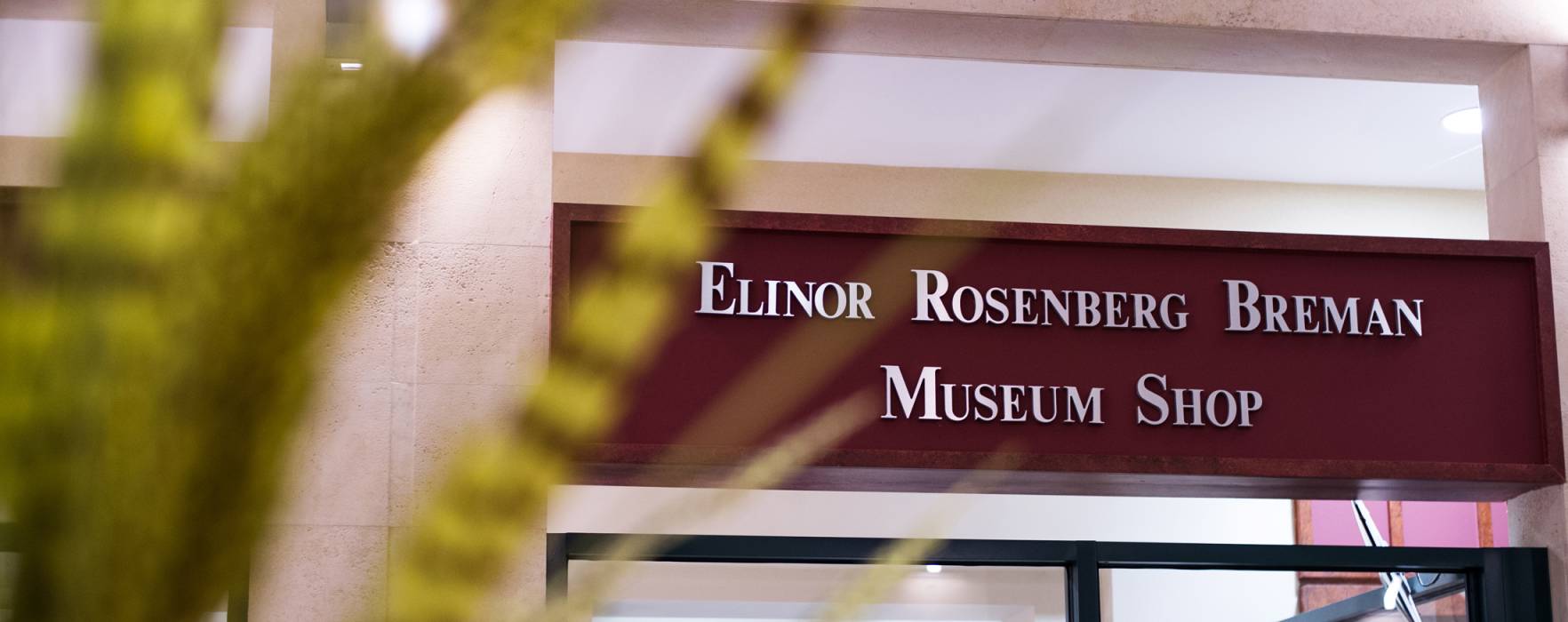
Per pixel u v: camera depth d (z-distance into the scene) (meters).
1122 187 9.00
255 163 0.20
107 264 0.20
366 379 4.86
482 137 5.23
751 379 0.27
